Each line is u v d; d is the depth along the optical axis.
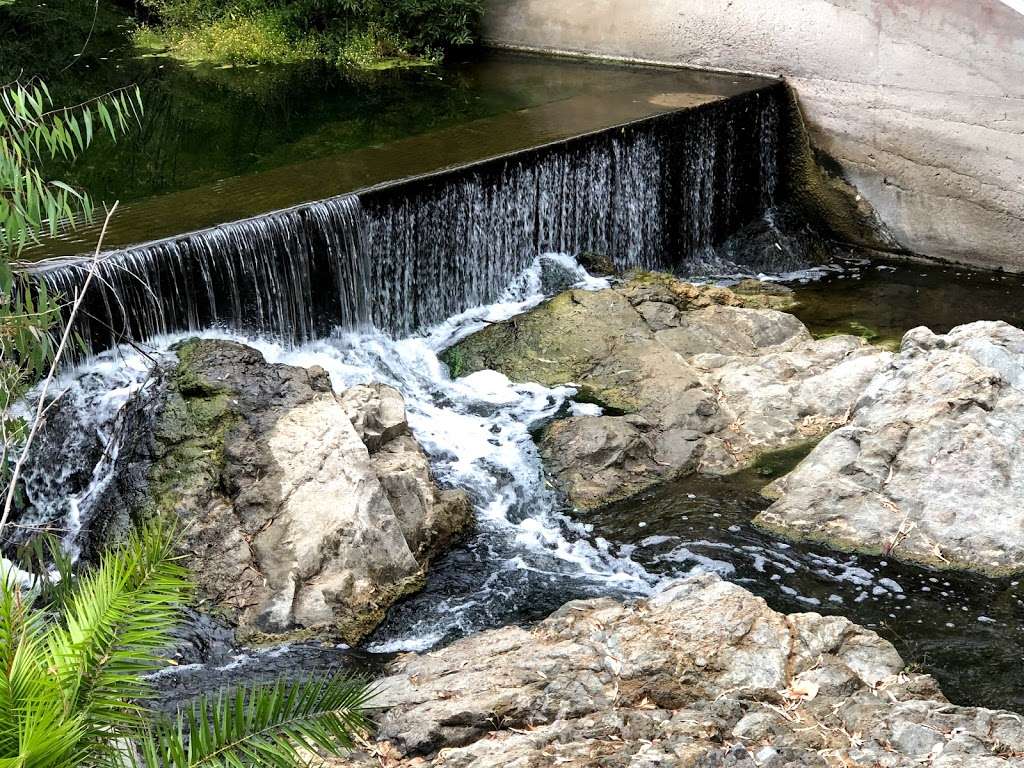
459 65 15.09
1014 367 8.89
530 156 10.85
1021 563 7.55
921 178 12.77
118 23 16.56
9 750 3.08
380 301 10.02
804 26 13.19
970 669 6.65
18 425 6.12
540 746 5.42
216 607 6.79
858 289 12.20
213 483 7.27
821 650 6.22
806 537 7.90
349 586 7.02
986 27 11.88
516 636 6.42
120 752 3.47
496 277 10.99
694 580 6.75
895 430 8.31
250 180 10.25
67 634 3.42
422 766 5.40
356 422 7.91
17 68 14.09
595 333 10.08
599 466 8.62
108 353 8.11
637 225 12.16
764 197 13.59
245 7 16.17
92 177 10.42
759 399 9.34
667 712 5.71
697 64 14.34
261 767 3.47
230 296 8.88
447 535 7.78
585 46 15.25
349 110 12.85
